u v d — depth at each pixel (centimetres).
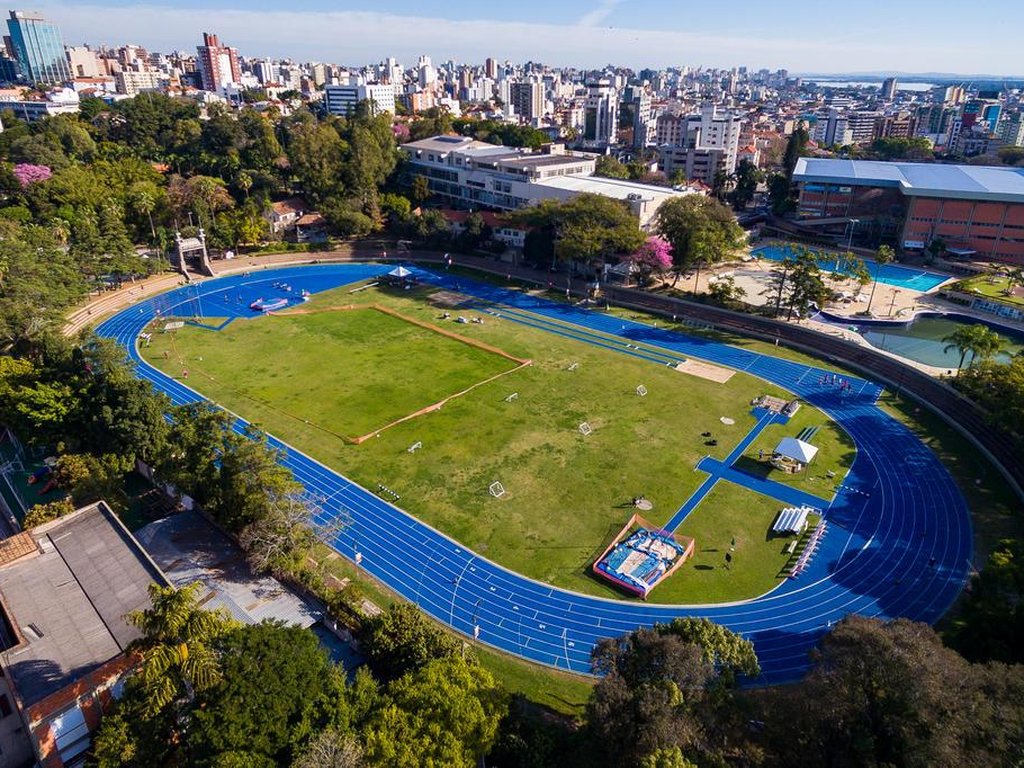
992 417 7800
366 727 3759
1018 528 6756
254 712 3650
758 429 8581
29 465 7644
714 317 12162
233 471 6091
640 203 14412
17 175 15612
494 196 17550
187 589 4038
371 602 5816
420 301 13262
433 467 7738
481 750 3809
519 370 10244
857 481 7550
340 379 9888
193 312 12375
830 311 12562
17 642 4675
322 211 16312
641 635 4241
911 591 5981
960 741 3231
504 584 6062
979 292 13050
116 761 3762
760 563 6316
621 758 3734
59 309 10744
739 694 4359
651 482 7475
